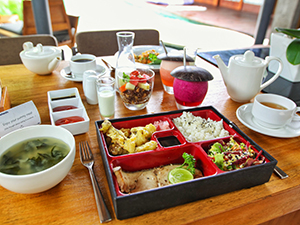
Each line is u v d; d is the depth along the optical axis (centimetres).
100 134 73
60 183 66
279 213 63
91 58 134
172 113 91
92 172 67
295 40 112
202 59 181
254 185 67
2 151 63
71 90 106
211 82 140
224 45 364
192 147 77
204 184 58
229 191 65
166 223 55
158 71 146
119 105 112
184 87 98
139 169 74
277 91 128
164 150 73
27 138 68
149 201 54
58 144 67
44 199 60
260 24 307
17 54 180
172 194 56
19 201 59
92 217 56
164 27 439
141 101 102
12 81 129
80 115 91
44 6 242
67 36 339
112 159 67
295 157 81
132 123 86
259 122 96
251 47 223
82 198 61
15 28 319
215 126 87
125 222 55
